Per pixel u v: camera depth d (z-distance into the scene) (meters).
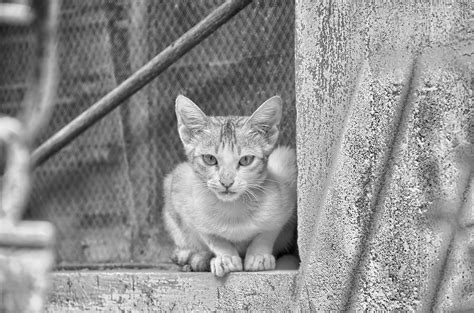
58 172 6.80
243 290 4.68
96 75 6.59
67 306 5.40
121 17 6.42
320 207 4.42
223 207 4.84
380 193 4.15
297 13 4.53
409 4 4.11
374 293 4.13
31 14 2.07
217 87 5.96
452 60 4.02
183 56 6.09
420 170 4.04
